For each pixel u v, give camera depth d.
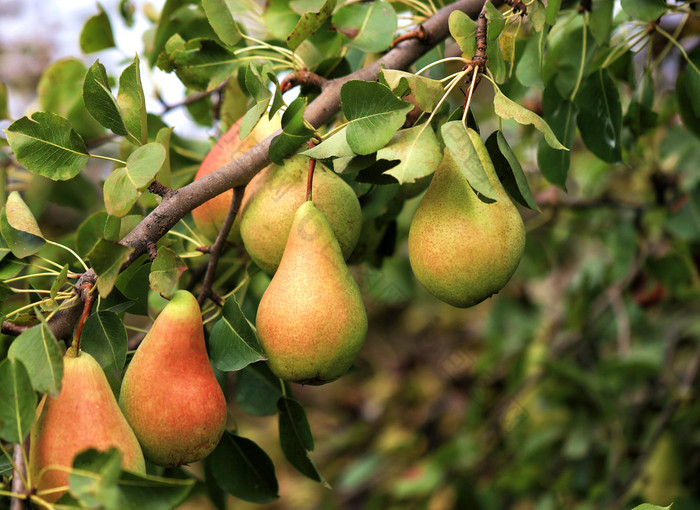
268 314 0.97
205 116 1.37
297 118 0.96
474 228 0.98
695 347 2.01
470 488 1.91
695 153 1.51
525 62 1.19
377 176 1.00
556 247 2.03
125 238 0.98
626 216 1.72
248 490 1.09
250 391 1.14
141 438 0.96
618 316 1.72
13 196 1.02
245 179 1.01
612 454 1.67
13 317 1.03
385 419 2.50
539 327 2.11
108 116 0.99
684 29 1.35
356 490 2.31
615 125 1.18
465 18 0.99
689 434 1.66
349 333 0.97
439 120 1.09
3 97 1.36
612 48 1.23
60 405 0.93
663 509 0.97
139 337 1.13
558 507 1.76
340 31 1.14
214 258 1.06
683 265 1.57
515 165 0.98
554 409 1.91
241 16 1.23
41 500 0.91
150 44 1.30
